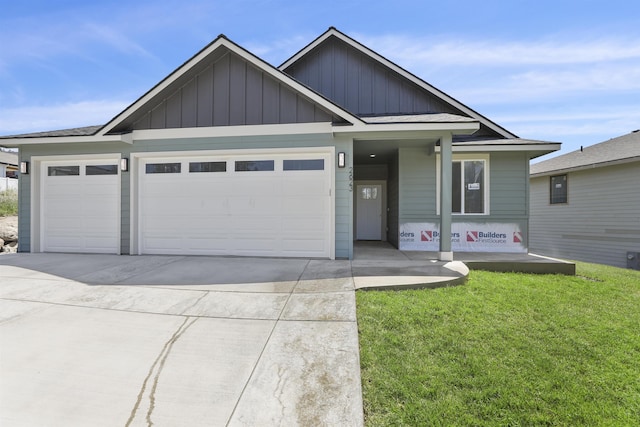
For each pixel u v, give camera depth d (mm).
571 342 3225
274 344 3025
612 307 4320
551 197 13922
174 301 4062
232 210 7191
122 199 7477
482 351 2971
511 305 4168
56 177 7859
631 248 10891
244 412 2189
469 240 8562
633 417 2184
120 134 7133
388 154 9469
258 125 6969
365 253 7895
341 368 2660
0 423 2090
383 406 2246
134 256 7176
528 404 2277
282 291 4375
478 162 8656
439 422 2098
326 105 6578
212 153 7137
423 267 5750
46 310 3816
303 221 6973
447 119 6984
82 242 7730
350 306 3822
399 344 3035
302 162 6988
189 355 2859
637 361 2900
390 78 9625
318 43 9641
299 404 2264
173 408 2227
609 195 11586
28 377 2549
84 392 2385
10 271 5613
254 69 6996
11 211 13633
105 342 3078
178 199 7371
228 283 4785
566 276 6164
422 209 8602
